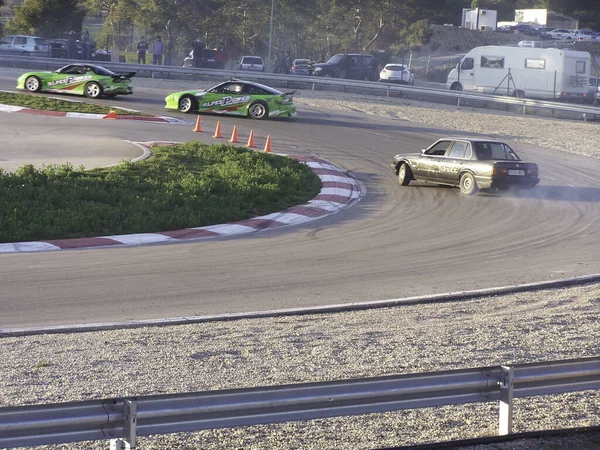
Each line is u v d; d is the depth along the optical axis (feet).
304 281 54.90
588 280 57.82
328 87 218.79
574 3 536.01
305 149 125.59
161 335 40.16
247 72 215.31
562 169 119.24
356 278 56.39
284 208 84.74
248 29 334.85
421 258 63.82
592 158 132.36
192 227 72.95
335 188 96.99
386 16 371.76
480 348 38.99
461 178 96.43
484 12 425.69
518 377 26.53
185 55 326.03
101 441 26.25
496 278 57.72
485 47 214.48
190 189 85.05
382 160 120.78
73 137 121.39
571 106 183.21
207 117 152.76
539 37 441.68
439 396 25.48
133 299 48.21
